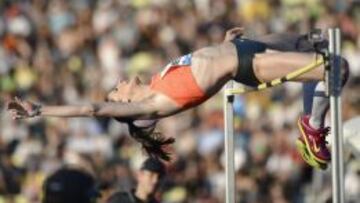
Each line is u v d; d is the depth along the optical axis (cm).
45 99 4631
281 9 5344
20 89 4703
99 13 5209
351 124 2153
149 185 2261
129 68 4847
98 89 4662
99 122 4191
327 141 1883
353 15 5294
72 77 4762
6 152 4050
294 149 4031
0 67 4800
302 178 3956
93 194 1359
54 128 4153
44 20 5178
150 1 5247
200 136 4162
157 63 4872
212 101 4284
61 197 1348
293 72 1739
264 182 3919
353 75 4759
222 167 4041
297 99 4419
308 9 5306
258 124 4216
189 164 4047
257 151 4031
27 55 4934
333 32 1717
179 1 5266
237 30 1839
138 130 1798
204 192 3981
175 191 3969
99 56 4956
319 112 1845
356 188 3512
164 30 5088
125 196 2267
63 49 5006
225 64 1750
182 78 1759
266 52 1762
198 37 5066
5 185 3794
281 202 3897
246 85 1777
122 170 3806
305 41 1786
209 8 5250
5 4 5191
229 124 1822
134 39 5041
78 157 3938
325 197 2580
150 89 1773
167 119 4231
